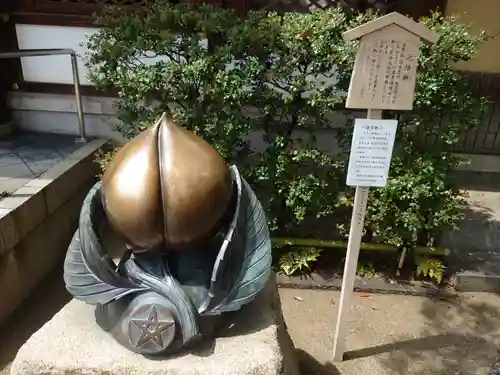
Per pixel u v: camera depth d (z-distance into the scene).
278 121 4.12
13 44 5.03
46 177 4.13
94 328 2.18
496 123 5.61
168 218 1.85
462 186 5.52
